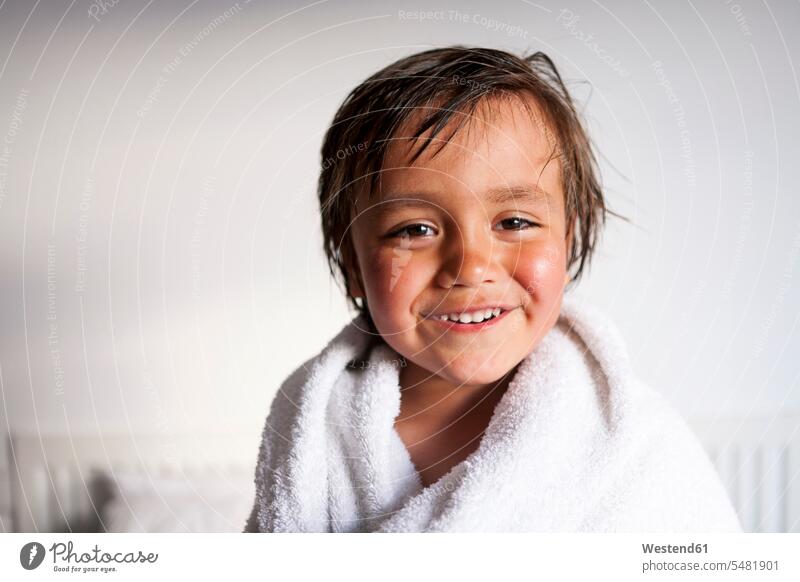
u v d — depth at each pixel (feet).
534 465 1.38
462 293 1.35
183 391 2.76
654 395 1.57
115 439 2.81
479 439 1.53
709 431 2.83
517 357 1.42
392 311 1.42
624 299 2.62
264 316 2.60
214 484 2.84
